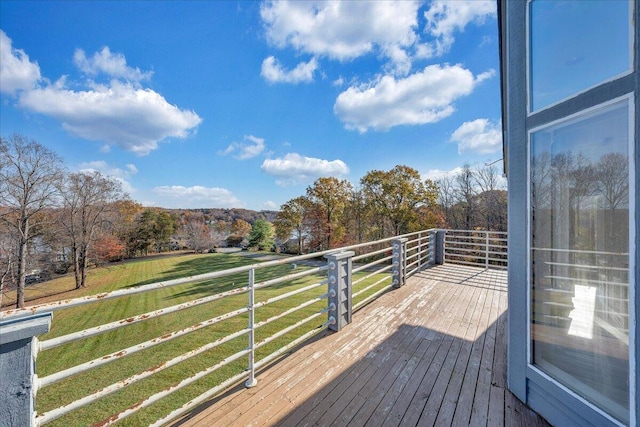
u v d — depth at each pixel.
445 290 4.32
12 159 14.30
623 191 1.27
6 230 14.28
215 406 1.75
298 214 23.73
